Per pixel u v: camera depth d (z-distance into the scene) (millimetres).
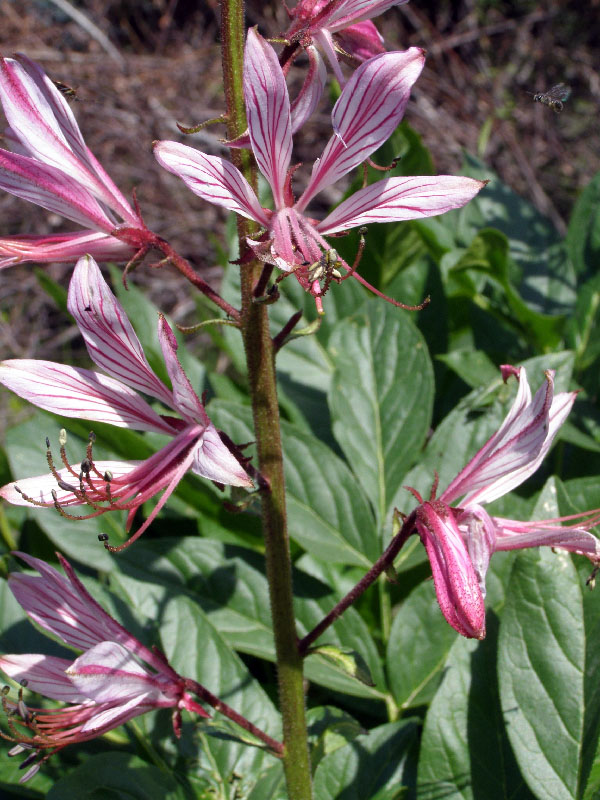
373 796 137
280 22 538
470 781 133
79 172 114
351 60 118
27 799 150
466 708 137
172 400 110
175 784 131
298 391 202
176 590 158
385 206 107
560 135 528
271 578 120
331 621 120
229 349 200
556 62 538
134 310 202
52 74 530
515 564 135
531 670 131
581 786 124
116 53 540
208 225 513
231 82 106
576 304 207
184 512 187
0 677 152
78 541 175
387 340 185
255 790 135
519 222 223
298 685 122
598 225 217
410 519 110
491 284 212
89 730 112
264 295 106
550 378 102
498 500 165
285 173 109
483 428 174
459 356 194
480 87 515
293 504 170
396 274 208
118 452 181
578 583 133
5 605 160
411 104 495
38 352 486
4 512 199
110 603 154
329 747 127
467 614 98
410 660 155
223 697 149
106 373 113
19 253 113
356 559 166
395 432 179
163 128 530
